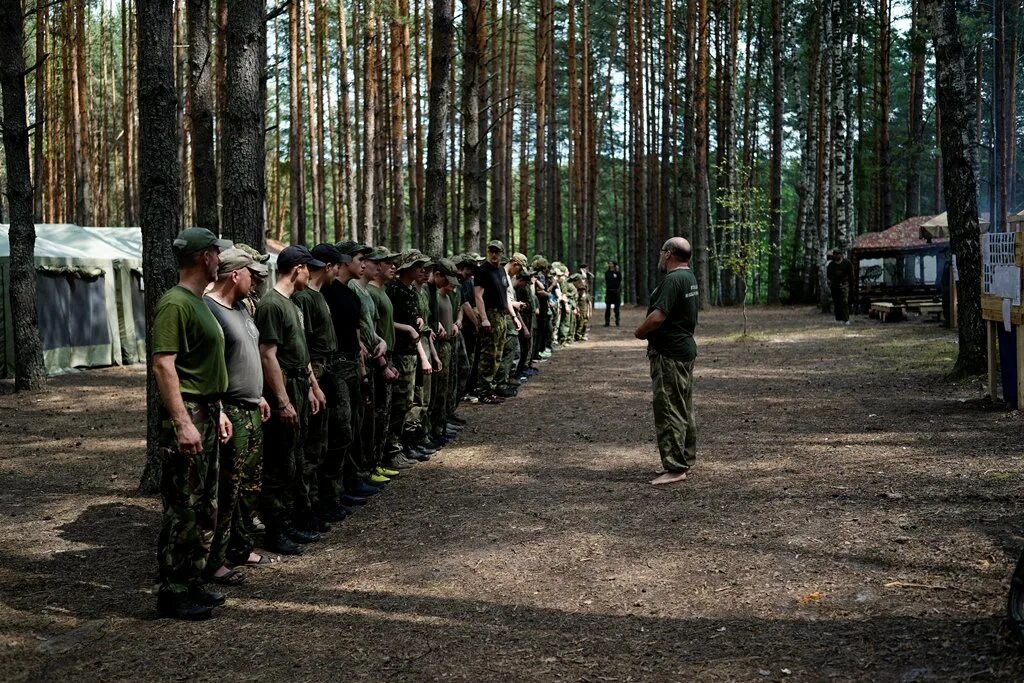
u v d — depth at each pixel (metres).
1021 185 29.16
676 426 7.05
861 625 4.03
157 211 7.00
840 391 11.55
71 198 31.47
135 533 6.17
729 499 6.40
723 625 4.16
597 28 45.47
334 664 3.95
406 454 8.30
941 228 19.75
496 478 7.52
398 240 25.64
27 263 13.92
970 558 4.80
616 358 17.45
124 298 18.00
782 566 4.91
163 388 4.36
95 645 4.28
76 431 10.35
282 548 5.67
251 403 5.03
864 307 28.42
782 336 20.41
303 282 5.80
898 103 52.66
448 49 13.95
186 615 4.57
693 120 30.45
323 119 34.03
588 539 5.65
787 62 45.38
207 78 10.31
